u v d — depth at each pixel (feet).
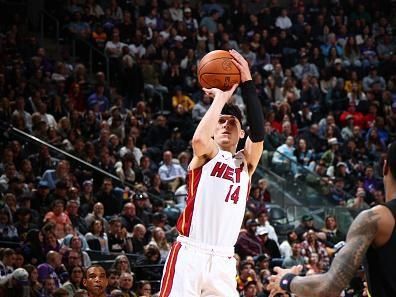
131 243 38.68
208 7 70.74
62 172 40.81
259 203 46.98
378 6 75.41
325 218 48.80
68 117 48.83
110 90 56.29
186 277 16.90
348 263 11.80
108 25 61.41
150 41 62.39
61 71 54.34
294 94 62.03
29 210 36.76
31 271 30.81
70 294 30.60
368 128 62.49
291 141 55.16
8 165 40.47
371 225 11.87
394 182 12.37
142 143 51.83
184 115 55.88
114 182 44.16
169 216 43.86
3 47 54.34
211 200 17.04
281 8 71.72
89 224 38.45
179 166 48.47
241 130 18.07
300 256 42.19
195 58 62.64
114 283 31.63
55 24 61.31
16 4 61.26
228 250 17.25
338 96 64.64
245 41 67.62
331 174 55.62
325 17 72.23
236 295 17.33
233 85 17.39
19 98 46.47
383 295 11.86
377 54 71.87
